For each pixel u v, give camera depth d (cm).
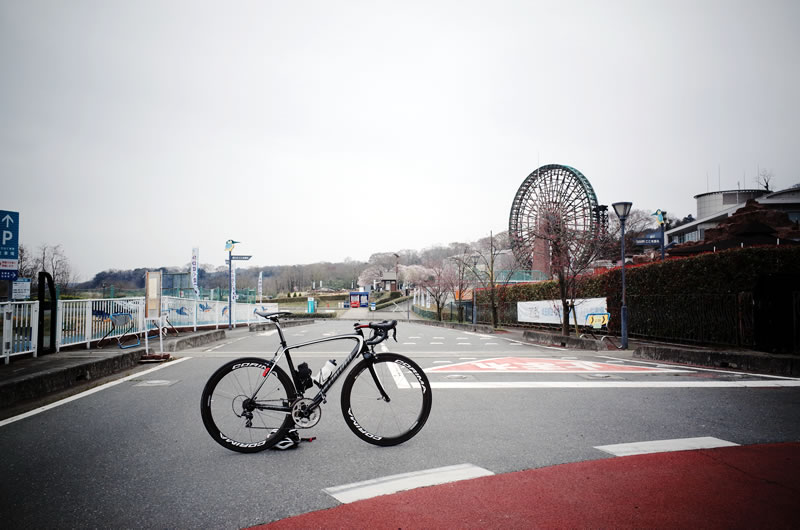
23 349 1016
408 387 449
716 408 586
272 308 4272
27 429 509
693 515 289
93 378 866
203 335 1747
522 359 1197
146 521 289
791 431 481
